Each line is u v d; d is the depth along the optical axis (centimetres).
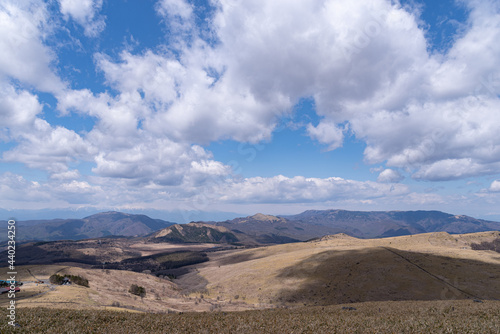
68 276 8575
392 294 9175
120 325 1817
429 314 2409
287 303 9862
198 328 1744
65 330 1603
